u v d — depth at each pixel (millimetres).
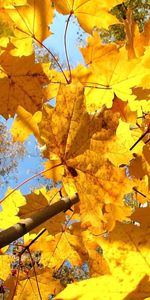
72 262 784
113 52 684
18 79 657
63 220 744
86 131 586
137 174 666
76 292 468
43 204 693
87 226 622
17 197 772
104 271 680
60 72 674
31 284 789
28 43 688
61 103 585
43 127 590
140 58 674
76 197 608
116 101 708
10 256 796
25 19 685
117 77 681
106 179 587
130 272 479
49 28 688
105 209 604
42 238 791
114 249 495
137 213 518
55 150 596
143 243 490
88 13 697
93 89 686
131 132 734
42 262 791
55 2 685
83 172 597
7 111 655
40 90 661
